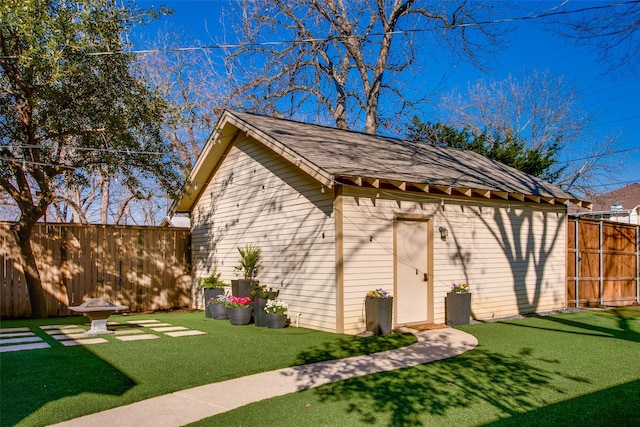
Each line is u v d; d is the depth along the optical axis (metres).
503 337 8.44
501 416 4.58
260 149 11.14
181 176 12.80
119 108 10.58
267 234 10.70
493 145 20.30
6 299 10.80
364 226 8.95
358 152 10.37
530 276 11.85
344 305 8.58
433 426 4.33
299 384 5.54
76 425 4.21
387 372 6.06
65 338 7.93
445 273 10.12
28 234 10.82
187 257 13.93
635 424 4.39
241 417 4.48
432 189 9.64
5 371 5.73
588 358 6.87
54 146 11.55
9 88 9.80
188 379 5.62
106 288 12.27
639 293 14.92
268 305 9.28
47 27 8.72
